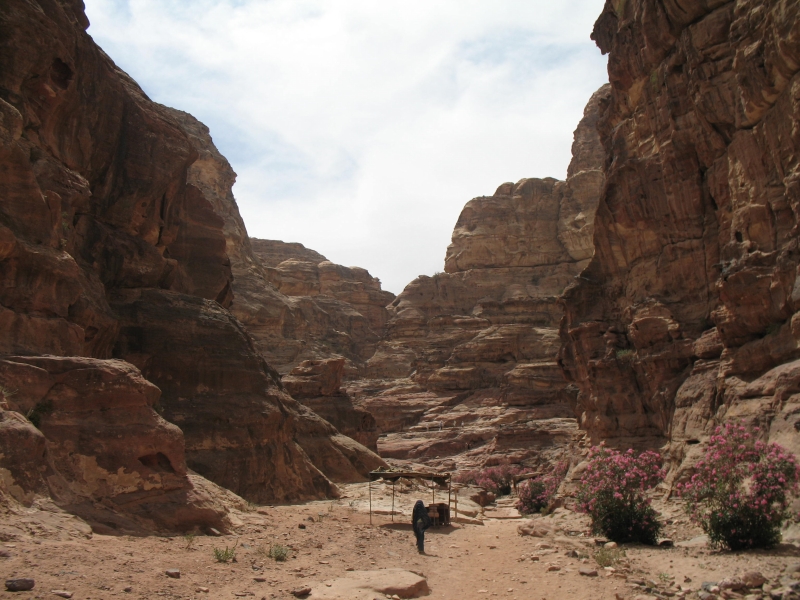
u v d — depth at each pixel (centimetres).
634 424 2498
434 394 7638
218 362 2580
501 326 8188
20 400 1291
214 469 2295
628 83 2758
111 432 1370
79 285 1834
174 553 1121
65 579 839
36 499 1145
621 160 2797
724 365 1922
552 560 1355
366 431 4803
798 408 1483
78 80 2397
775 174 1855
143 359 2439
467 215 10869
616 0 2912
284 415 2717
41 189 1922
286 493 2500
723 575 1076
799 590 934
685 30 2258
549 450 4991
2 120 1677
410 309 9981
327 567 1170
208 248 3484
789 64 1688
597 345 2798
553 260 10038
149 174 2873
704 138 2258
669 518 1712
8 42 1955
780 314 1753
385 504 2547
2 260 1591
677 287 2441
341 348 10306
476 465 5109
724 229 2166
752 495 1253
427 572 1245
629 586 1072
